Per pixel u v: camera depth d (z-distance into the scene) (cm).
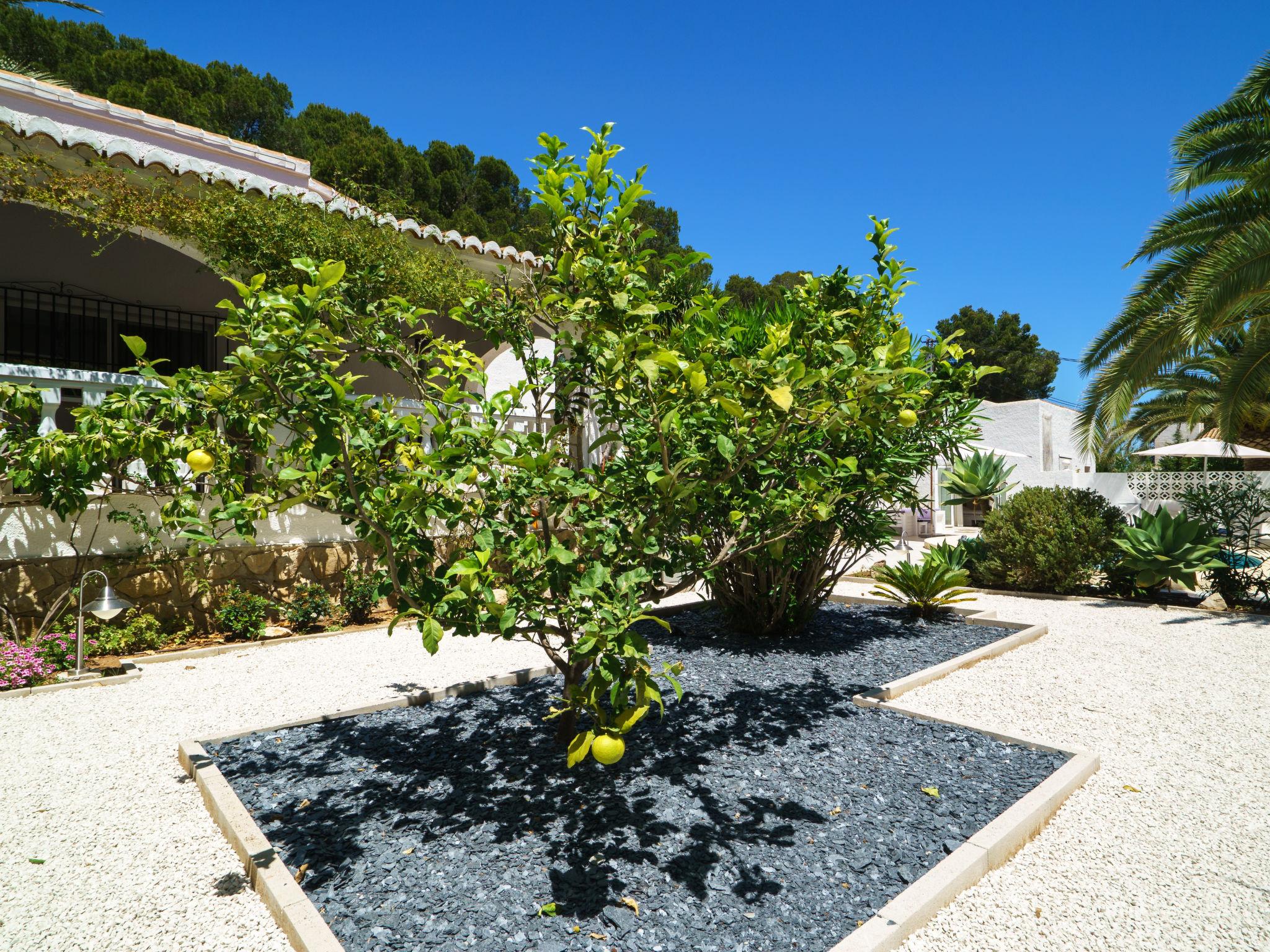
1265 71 923
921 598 768
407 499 253
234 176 745
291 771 368
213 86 3016
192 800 342
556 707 462
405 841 296
